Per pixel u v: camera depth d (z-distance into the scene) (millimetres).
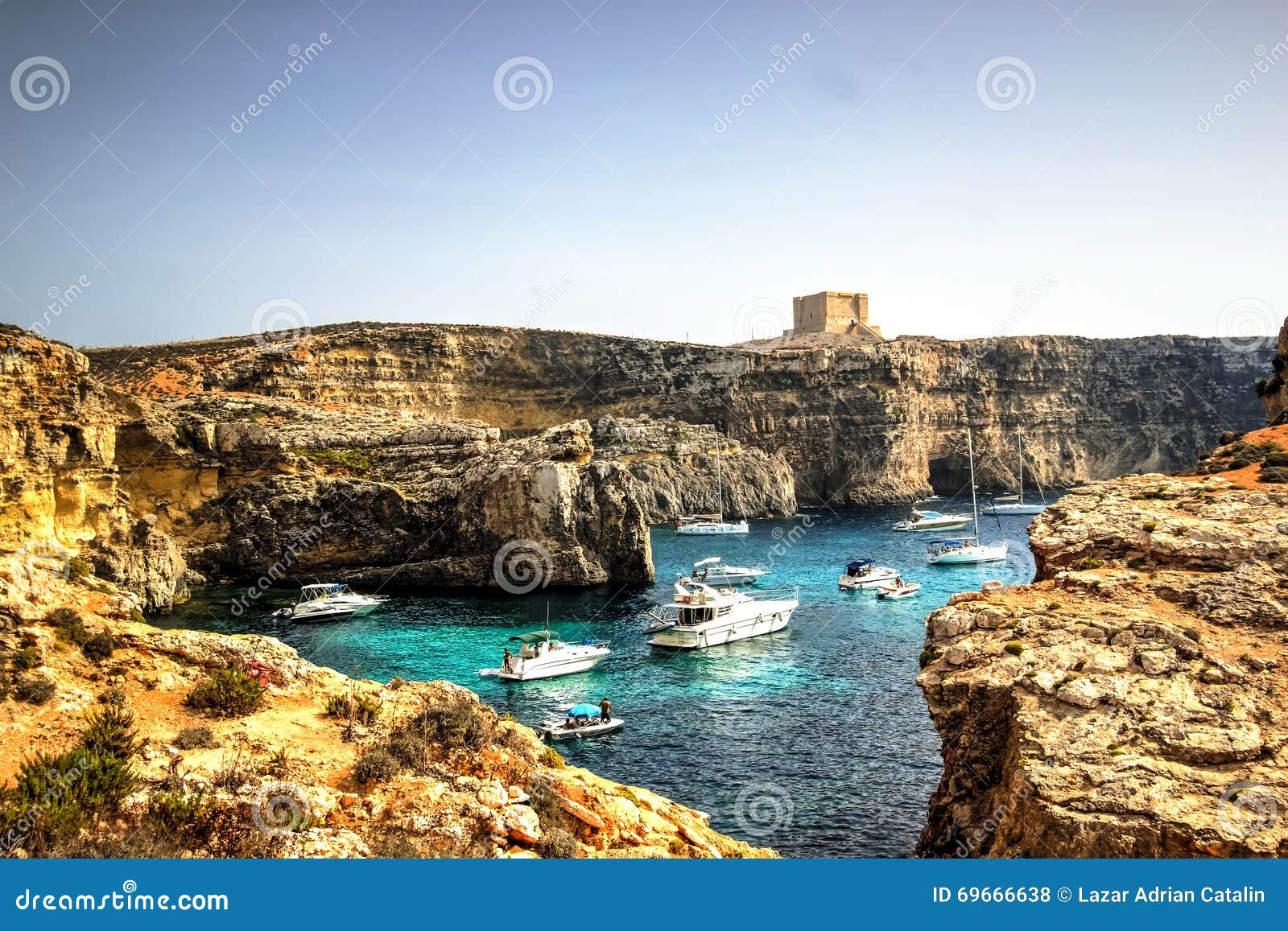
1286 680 23797
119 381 161125
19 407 76250
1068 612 27531
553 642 67188
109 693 24188
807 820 39375
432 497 108062
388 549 105312
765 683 61656
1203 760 22062
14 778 20375
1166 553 29656
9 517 73625
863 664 66375
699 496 180625
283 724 25000
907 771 44844
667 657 70062
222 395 131250
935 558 118000
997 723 25844
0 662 23734
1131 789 21562
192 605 90000
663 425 191875
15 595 25516
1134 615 26719
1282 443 39062
